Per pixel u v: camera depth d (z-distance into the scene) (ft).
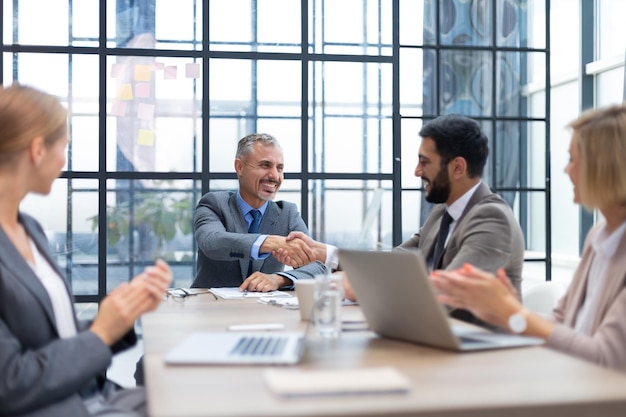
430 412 3.20
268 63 14.89
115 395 6.01
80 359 4.34
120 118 14.57
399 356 4.49
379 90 15.19
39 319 4.61
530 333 4.97
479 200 7.34
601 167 5.50
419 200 15.30
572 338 4.92
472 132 7.39
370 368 4.10
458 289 5.01
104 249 14.47
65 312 5.18
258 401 3.32
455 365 4.18
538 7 15.69
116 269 14.55
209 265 10.04
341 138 15.06
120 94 14.56
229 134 14.83
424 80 15.40
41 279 5.03
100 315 4.57
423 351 4.67
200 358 4.24
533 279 15.58
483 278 4.99
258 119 14.87
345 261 5.27
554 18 19.31
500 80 15.62
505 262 6.81
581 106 18.17
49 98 4.94
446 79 15.47
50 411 4.37
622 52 17.02
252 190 10.32
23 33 14.34
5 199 4.85
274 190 10.40
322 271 9.41
